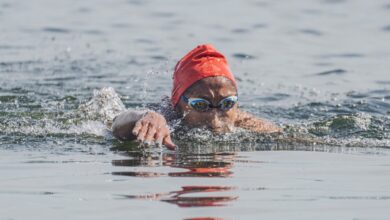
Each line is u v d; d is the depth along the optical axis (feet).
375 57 177.37
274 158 85.66
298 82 152.46
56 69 160.45
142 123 84.43
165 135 84.74
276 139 98.27
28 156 85.76
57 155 86.33
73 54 178.09
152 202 63.62
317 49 186.19
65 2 253.24
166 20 222.69
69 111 116.88
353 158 86.84
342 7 241.96
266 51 183.32
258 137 98.53
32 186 70.18
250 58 175.83
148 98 132.57
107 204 63.26
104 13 234.17
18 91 135.64
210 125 98.58
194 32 205.26
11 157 85.30
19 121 107.96
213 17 226.79
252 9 240.32
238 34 203.10
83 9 240.53
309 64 170.19
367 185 71.77
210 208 61.87
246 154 87.66
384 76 158.10
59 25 215.10
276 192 68.18
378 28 210.79
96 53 179.52
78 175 74.69
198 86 98.17
